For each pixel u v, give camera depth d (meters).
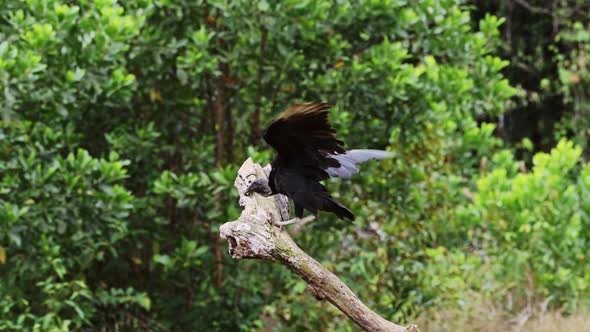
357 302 7.45
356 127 13.73
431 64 14.20
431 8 13.77
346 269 14.11
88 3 12.48
